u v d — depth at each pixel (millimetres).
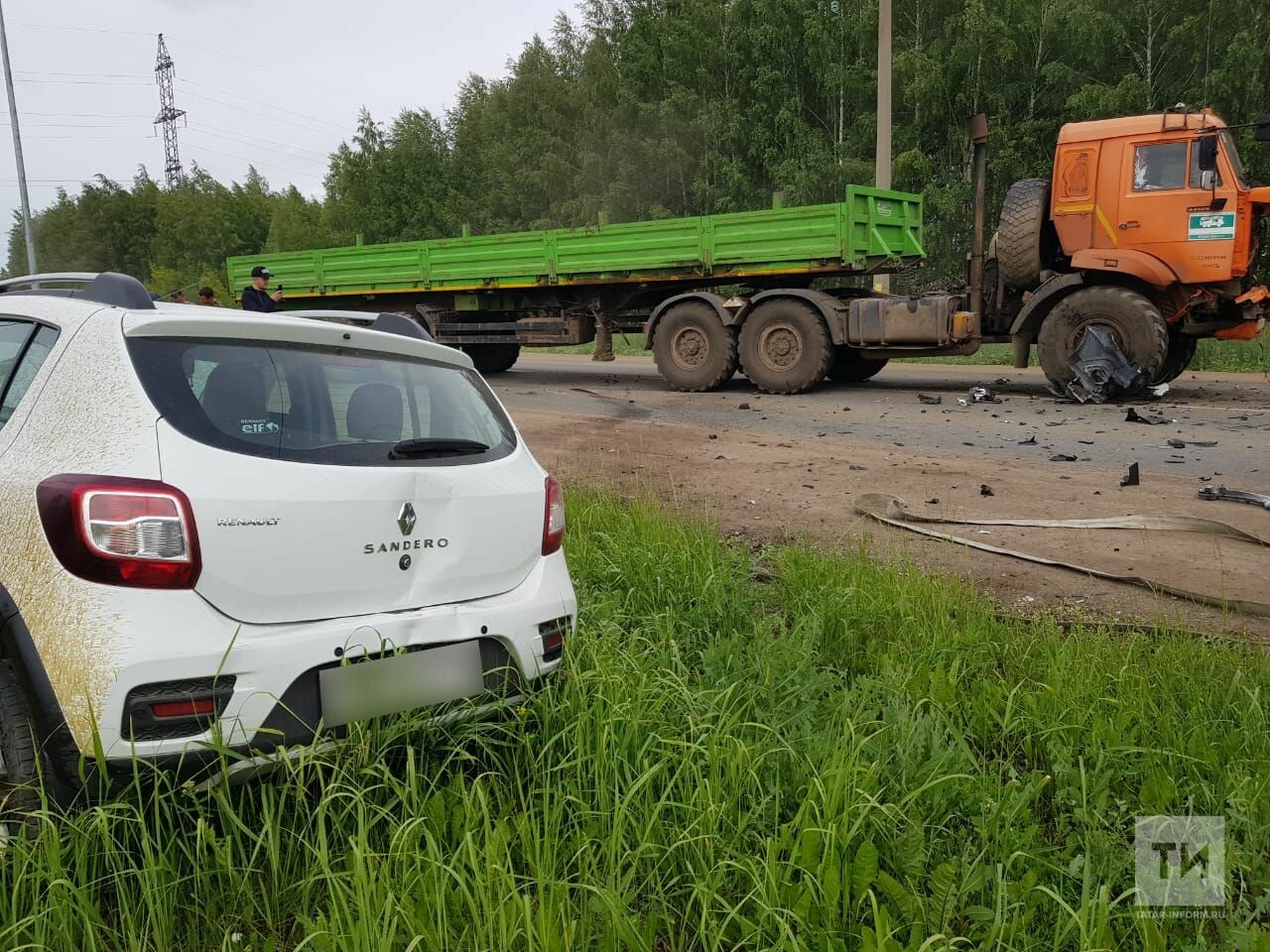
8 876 2338
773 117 31969
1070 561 5488
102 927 2184
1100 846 2566
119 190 74688
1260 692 3396
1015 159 26844
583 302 15234
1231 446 8664
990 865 2494
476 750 3064
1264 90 24734
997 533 6129
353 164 49812
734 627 4430
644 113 33969
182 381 2576
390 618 2723
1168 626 4289
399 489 2787
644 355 23938
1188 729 3203
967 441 9367
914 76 28891
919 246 13758
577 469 8406
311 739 2549
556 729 3111
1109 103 25469
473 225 43906
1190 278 10977
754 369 13320
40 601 2354
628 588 4875
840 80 30422
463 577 2949
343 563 2646
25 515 2439
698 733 2961
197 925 2320
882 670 3773
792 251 12688
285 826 2639
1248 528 6035
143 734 2293
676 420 11227
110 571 2307
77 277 3492
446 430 3109
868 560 5125
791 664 3703
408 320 3518
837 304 12773
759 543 6062
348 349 3006
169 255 68688
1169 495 6973
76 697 2262
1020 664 3834
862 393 13375
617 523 5934
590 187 36938
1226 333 11438
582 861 2379
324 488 2627
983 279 12742
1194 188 10812
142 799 2361
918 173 28234
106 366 2578
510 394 14281
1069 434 9531
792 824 2494
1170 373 12469
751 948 2262
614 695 3105
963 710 3473
